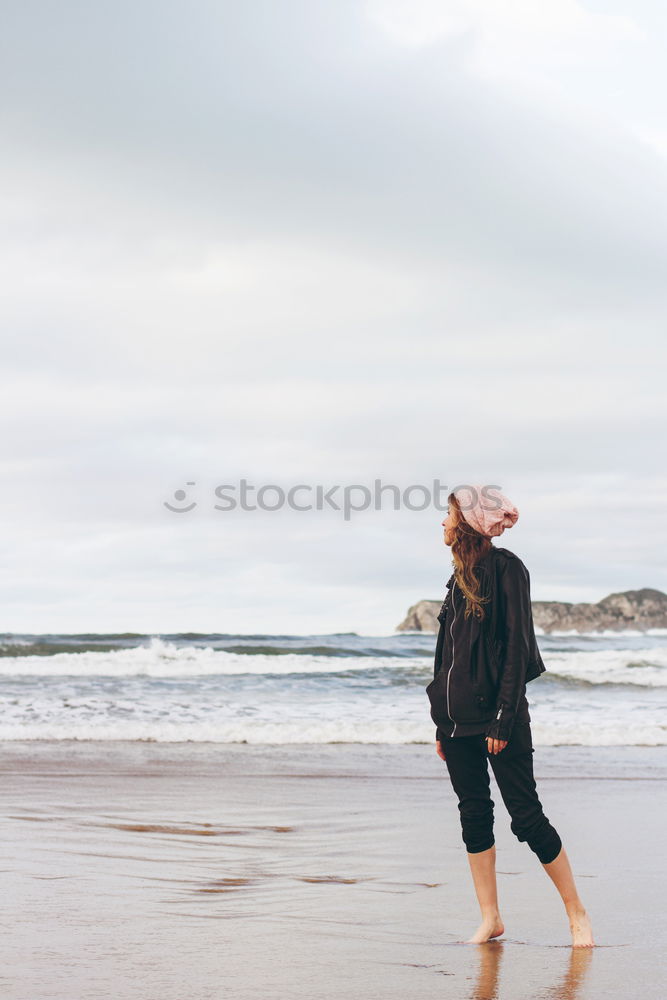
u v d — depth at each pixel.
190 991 2.77
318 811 7.14
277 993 2.77
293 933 3.60
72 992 2.72
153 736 12.21
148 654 23.62
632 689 18.19
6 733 12.22
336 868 5.12
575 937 3.49
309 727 12.62
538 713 14.77
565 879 3.55
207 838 6.02
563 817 6.84
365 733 12.23
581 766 9.78
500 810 7.48
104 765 9.70
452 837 6.12
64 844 5.66
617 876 4.85
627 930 3.73
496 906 3.65
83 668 21.19
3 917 3.76
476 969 3.10
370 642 29.02
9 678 18.91
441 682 3.72
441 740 3.78
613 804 7.46
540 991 2.83
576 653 24.67
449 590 3.79
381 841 5.97
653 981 2.96
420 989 2.84
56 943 3.35
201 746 11.59
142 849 5.59
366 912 4.05
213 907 4.10
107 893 4.33
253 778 8.93
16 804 7.21
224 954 3.24
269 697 16.34
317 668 22.44
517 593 3.64
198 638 29.28
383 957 3.25
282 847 5.75
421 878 4.87
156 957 3.18
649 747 11.49
